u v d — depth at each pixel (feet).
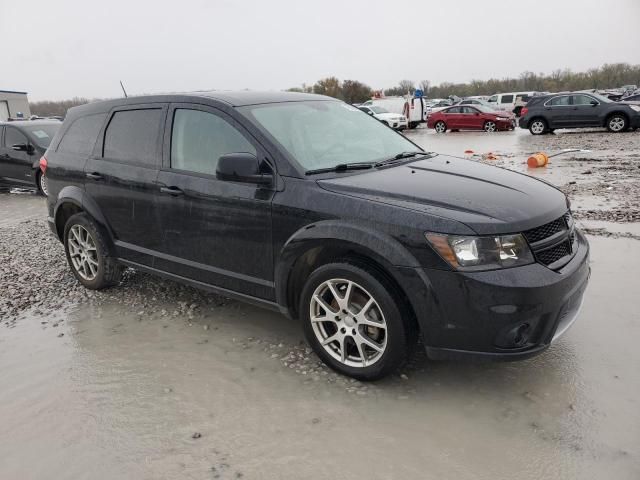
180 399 10.51
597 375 10.51
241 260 12.17
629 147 46.39
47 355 12.64
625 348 11.43
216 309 14.79
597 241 18.71
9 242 23.59
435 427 9.26
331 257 11.10
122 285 16.99
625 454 8.35
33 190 37.01
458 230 9.25
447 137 74.95
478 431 9.09
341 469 8.36
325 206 10.53
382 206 9.98
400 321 9.87
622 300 13.69
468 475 8.09
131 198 14.25
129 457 8.94
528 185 11.51
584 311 13.21
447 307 9.36
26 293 16.74
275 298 11.79
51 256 20.77
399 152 13.76
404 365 11.21
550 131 69.10
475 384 10.50
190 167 13.01
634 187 27.91
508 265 9.24
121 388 11.03
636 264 16.20
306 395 10.42
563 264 9.93
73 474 8.63
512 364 11.10
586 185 29.22
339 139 13.15
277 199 11.18
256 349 12.39
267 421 9.67
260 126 11.95
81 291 16.70
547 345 9.71
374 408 9.89
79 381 11.41
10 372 11.96
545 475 8.02
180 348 12.63
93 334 13.62
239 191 11.81
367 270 10.02
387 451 8.71
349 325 10.61
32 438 9.60
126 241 14.99
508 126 81.82
